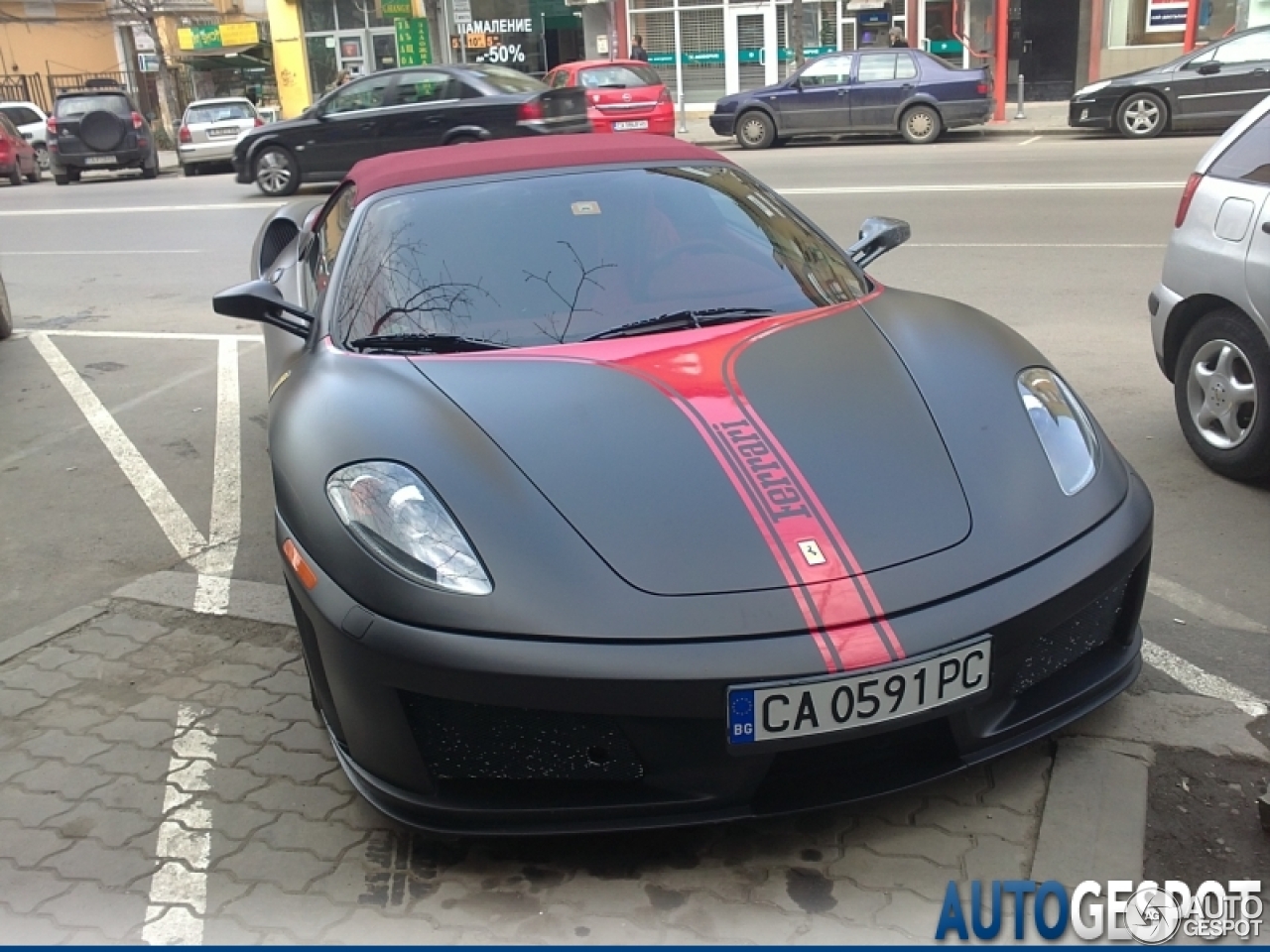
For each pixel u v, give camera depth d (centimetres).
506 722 221
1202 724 273
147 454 531
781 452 246
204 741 294
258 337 759
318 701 267
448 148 399
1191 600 336
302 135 1477
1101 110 1580
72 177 2072
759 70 2402
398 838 252
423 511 234
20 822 264
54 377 680
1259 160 399
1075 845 237
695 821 221
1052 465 252
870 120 1722
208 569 400
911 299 330
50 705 315
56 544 431
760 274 330
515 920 225
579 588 218
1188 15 2084
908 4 2227
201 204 1502
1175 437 467
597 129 1752
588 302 313
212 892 238
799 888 230
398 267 324
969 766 230
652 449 246
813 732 213
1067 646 243
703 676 210
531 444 248
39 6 3391
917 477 242
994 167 1328
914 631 216
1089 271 778
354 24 2728
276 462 268
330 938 223
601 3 2459
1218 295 404
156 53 3128
